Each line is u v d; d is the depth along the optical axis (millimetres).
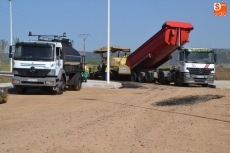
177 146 8055
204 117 12117
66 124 10492
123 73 34344
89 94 20312
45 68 18484
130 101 16672
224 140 8734
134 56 32969
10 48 18656
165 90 23547
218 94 19859
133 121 11156
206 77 27656
